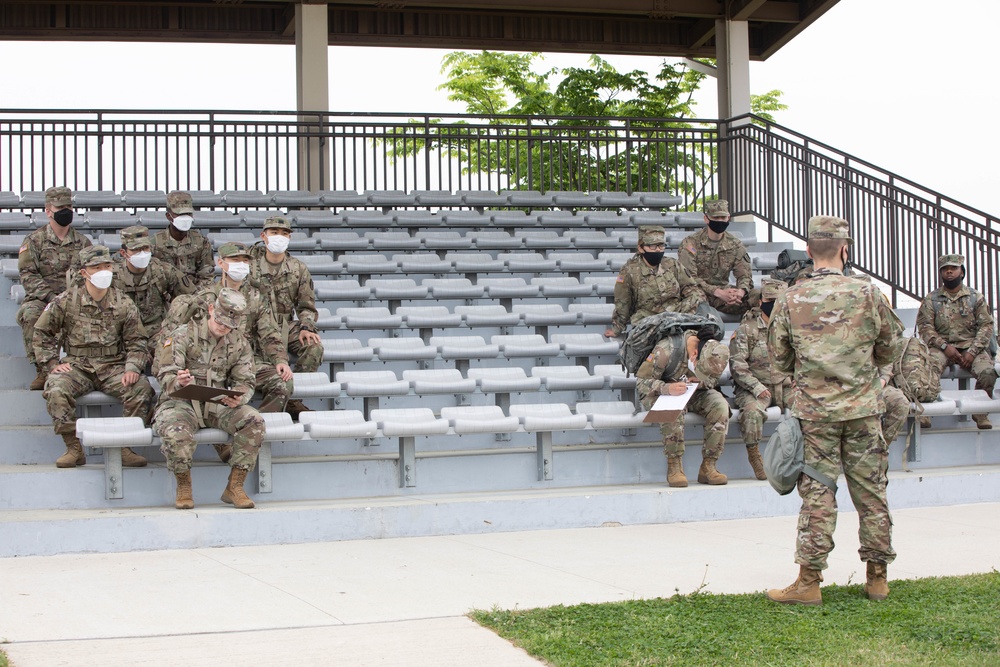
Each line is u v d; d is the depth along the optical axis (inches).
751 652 191.6
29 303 396.2
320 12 661.3
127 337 358.3
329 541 312.5
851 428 229.6
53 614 221.9
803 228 618.5
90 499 325.4
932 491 378.6
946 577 251.3
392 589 245.0
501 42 762.8
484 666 185.8
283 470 342.0
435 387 385.7
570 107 1089.4
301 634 206.4
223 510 310.2
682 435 363.6
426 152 650.2
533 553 290.4
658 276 430.9
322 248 538.6
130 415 350.3
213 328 326.3
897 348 233.6
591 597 235.9
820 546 225.6
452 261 526.6
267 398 365.1
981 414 433.4
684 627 207.8
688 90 1111.6
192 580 255.9
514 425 355.3
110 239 503.5
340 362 421.1
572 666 183.6
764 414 377.1
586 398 428.1
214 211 569.6
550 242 565.6
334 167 638.5
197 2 713.6
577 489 362.3
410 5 713.0
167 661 188.4
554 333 464.4
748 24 764.0
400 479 353.4
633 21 781.9
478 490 361.7
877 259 573.3
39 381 380.8
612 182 887.1
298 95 668.7
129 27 715.4
